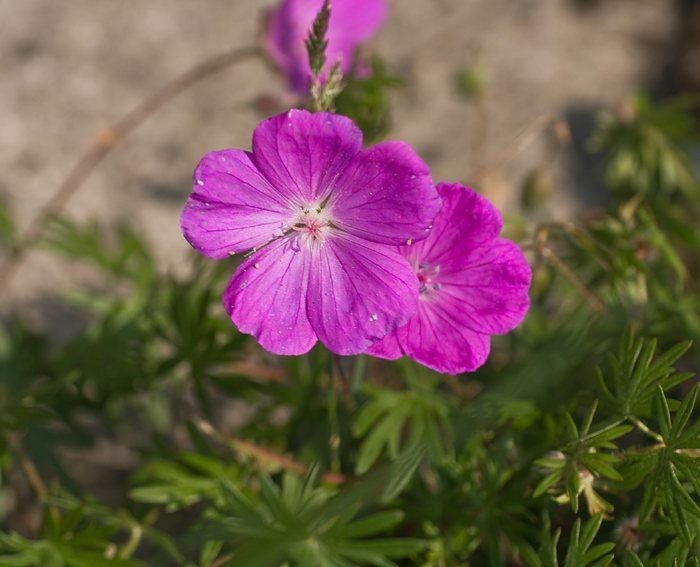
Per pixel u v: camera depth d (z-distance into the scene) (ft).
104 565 1.04
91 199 1.37
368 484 1.03
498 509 1.05
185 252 1.36
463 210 0.98
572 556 0.98
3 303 1.31
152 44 1.46
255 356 1.25
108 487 1.25
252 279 0.97
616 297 1.15
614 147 1.29
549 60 1.52
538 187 1.27
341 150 0.95
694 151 1.38
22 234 1.34
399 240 0.96
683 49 1.56
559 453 1.01
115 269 1.25
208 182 0.95
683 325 1.16
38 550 1.05
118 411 1.24
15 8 1.46
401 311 0.96
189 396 1.29
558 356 1.09
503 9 1.56
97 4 1.48
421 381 1.11
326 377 1.16
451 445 1.08
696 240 1.23
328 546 1.01
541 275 1.15
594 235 1.16
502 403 1.07
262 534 1.01
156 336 1.24
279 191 0.96
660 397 0.98
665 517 1.00
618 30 1.56
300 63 1.20
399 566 1.10
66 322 1.32
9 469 1.21
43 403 1.19
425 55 1.51
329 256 0.97
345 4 1.19
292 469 1.09
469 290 0.99
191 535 1.07
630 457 0.99
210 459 1.09
